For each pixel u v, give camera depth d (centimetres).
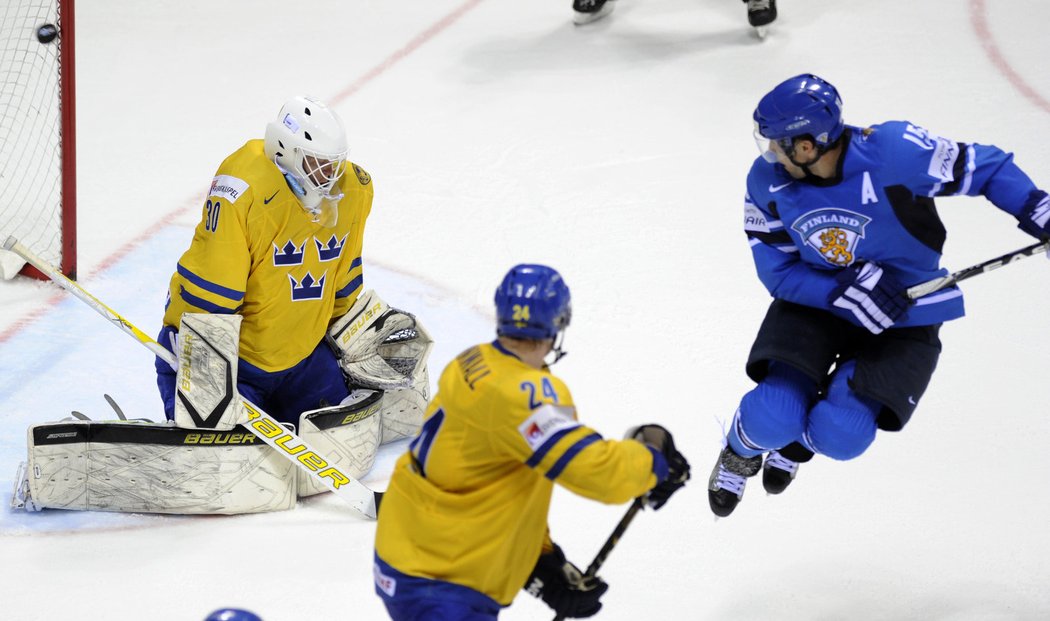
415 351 1938
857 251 1343
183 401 1645
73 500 1711
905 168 1284
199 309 1636
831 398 1384
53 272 1794
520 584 1130
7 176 2866
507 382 1048
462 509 1079
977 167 1306
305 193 1631
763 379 1455
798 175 1330
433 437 1093
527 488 1088
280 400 1855
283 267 1680
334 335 1852
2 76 3325
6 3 3681
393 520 1122
